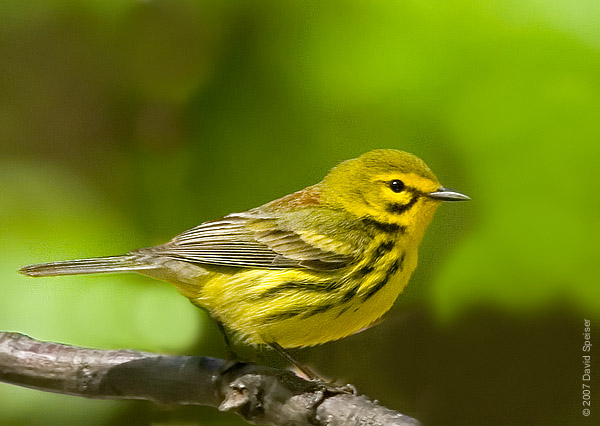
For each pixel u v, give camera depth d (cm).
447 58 257
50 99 260
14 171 258
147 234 258
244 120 258
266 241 253
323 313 253
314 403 250
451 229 257
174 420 256
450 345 258
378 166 254
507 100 256
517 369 258
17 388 255
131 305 256
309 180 258
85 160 259
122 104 259
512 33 257
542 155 256
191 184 258
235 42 258
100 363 252
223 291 253
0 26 259
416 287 257
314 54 258
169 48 258
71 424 255
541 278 256
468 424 258
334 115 258
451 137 257
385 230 254
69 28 259
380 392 258
